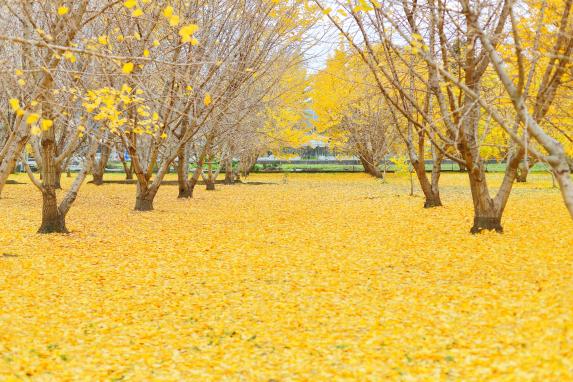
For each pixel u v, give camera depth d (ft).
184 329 23.34
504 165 201.98
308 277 32.19
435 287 28.19
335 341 21.15
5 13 35.68
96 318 24.90
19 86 29.66
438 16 32.96
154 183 67.97
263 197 92.12
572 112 42.60
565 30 28.32
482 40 22.18
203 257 38.83
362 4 24.45
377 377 17.30
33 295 28.35
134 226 54.03
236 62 52.54
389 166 169.89
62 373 18.30
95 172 120.57
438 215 58.18
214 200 85.81
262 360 19.57
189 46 47.21
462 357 18.35
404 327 22.18
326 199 86.99
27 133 31.99
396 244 41.68
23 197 83.76
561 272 28.73
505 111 42.88
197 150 108.47
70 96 38.37
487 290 26.58
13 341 21.16
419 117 64.03
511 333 19.81
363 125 115.24
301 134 111.24
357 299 26.94
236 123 62.49
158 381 17.87
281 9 54.08
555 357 16.75
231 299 27.89
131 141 61.21
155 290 29.86
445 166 195.00
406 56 49.55
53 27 31.81
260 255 39.32
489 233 43.52
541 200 72.23
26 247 41.37
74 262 36.70
